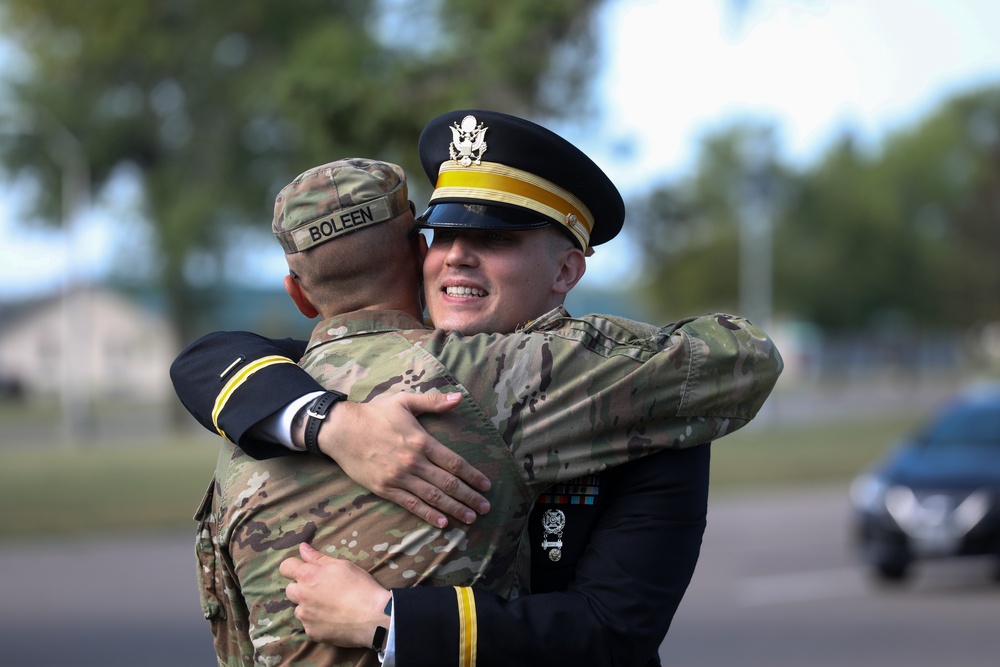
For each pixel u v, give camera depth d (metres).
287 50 40.91
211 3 50.34
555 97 21.08
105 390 141.00
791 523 34.38
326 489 4.55
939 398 117.06
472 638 4.30
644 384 4.64
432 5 21.08
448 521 4.45
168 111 64.62
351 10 32.16
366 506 4.49
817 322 140.38
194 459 52.00
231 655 4.93
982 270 137.25
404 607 4.30
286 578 4.53
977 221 138.38
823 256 135.75
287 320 124.81
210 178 65.06
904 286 136.00
